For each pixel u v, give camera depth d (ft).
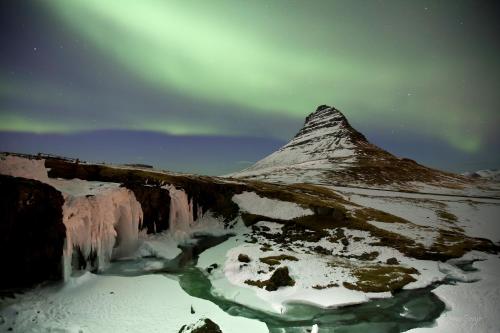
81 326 63.93
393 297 86.12
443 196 314.14
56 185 101.60
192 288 87.35
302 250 121.60
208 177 202.08
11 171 84.58
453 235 150.10
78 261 89.20
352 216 155.94
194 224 148.56
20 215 76.02
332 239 131.13
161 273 96.17
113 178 133.59
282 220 147.54
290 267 101.40
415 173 485.15
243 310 77.46
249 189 173.88
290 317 75.10
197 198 153.38
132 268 98.78
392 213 199.41
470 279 99.30
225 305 79.41
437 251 120.37
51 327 62.03
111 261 103.71
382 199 249.14
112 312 70.03
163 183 140.77
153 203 125.39
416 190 374.02
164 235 127.85
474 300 84.28
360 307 80.48
